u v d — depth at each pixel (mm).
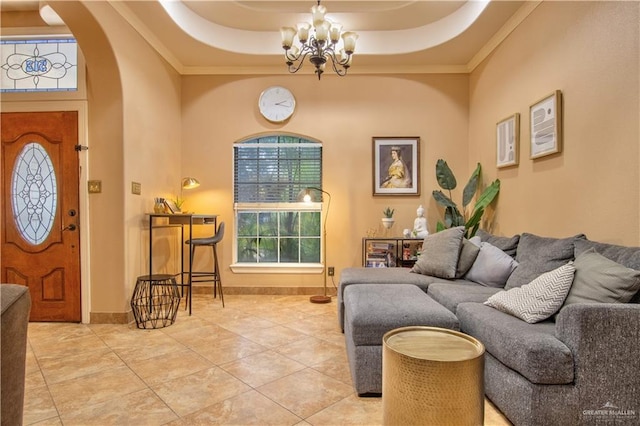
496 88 3570
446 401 1120
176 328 3014
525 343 1502
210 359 2369
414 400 1146
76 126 3166
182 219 3678
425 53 3918
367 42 3920
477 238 3139
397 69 4270
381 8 3480
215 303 3879
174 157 4156
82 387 1987
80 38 2869
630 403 1420
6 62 3225
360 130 4312
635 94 1942
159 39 3627
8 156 3191
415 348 1337
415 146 4273
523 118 3076
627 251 1780
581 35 2346
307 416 1714
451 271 2918
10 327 1125
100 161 3148
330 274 4297
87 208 3160
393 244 4238
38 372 2172
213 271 4297
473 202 4098
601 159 2186
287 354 2455
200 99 4312
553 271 1898
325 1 3357
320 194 4355
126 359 2365
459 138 4270
